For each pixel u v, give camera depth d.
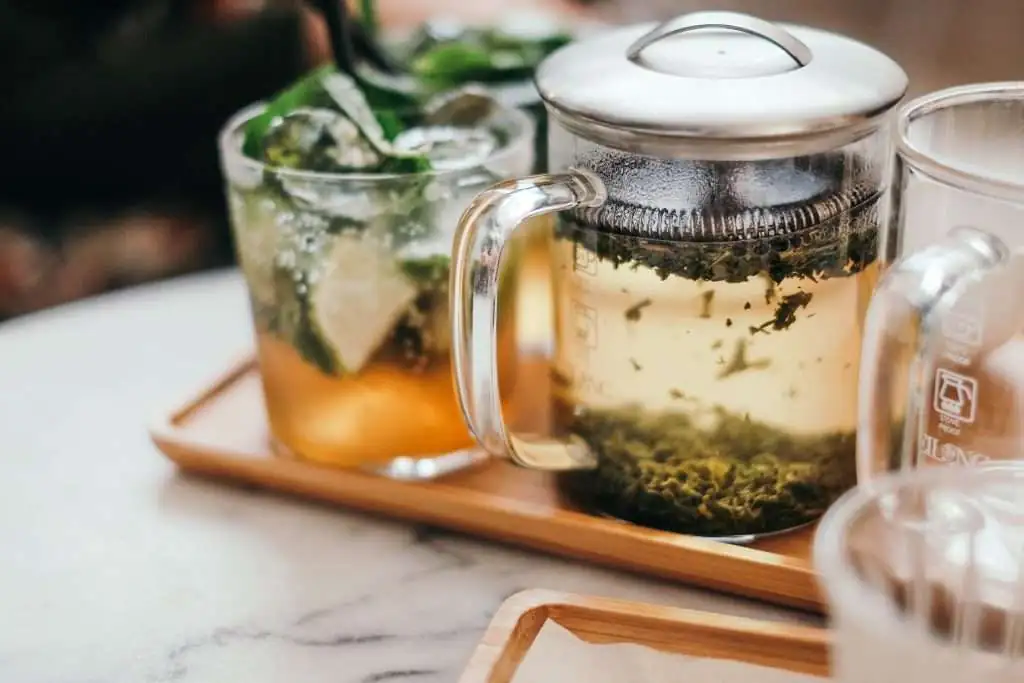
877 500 0.36
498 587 0.50
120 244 1.34
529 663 0.42
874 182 0.45
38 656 0.46
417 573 0.51
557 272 0.50
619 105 0.41
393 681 0.44
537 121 0.63
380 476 0.54
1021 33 0.73
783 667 0.42
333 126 0.53
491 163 0.51
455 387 0.47
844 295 0.45
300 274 0.51
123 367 0.69
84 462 0.60
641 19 0.99
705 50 0.45
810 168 0.43
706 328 0.44
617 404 0.48
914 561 0.36
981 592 0.35
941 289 0.37
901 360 0.38
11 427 0.63
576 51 0.48
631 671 0.42
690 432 0.46
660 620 0.43
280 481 0.55
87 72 1.23
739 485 0.47
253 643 0.47
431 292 0.51
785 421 0.46
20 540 0.54
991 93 0.44
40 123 1.25
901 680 0.32
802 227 0.43
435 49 0.70
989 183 0.37
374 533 0.54
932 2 0.78
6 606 0.49
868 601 0.33
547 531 0.50
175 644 0.47
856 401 0.48
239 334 0.73
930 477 0.37
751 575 0.47
